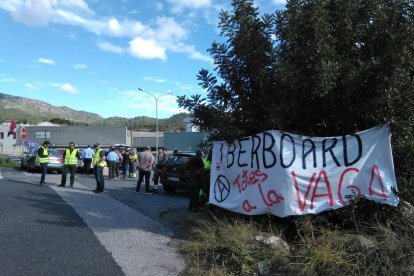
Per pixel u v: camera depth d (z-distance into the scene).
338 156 6.80
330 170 6.78
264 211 7.15
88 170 24.44
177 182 15.43
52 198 12.44
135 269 5.93
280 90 7.31
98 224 8.75
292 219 7.01
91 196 13.39
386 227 6.00
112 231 8.15
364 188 6.59
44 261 6.12
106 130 73.81
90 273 5.70
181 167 15.48
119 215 9.89
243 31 7.49
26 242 7.12
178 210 10.57
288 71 6.69
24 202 11.35
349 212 6.55
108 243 7.24
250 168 7.50
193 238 7.39
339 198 6.66
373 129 6.72
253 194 7.35
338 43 7.16
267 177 7.17
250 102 7.91
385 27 6.77
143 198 13.68
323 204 6.69
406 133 6.70
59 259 6.25
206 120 8.25
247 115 7.98
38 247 6.85
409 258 5.22
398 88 6.48
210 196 8.20
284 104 7.15
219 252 6.42
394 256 5.32
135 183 20.05
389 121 6.61
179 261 6.35
